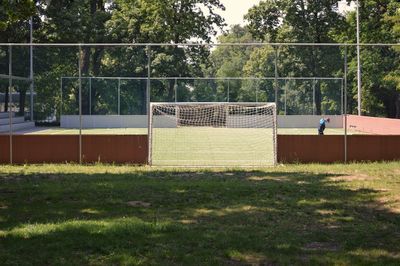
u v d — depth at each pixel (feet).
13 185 42.73
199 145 91.50
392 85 145.38
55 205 34.14
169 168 57.16
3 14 57.72
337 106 137.18
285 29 170.19
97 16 167.53
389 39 155.02
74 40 157.69
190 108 134.92
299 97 137.90
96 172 52.70
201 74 159.33
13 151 60.29
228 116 136.67
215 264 21.42
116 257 22.17
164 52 149.79
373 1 159.43
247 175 50.34
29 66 133.69
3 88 123.65
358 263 21.66
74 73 139.85
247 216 31.01
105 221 29.17
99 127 135.74
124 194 38.32
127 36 166.81
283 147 61.57
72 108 135.33
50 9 154.30
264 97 138.51
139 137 60.80
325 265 21.44
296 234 26.63
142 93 137.39
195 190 40.09
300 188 41.11
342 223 29.37
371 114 157.99
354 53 154.61
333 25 165.37
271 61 168.66
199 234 26.30
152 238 25.41
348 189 40.55
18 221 29.32
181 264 21.42
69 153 60.75
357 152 61.31
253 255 22.84
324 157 61.26
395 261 21.95
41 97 135.64
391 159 61.41
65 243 24.26
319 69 137.80
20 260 21.84
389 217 30.71
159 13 161.07
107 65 146.92
